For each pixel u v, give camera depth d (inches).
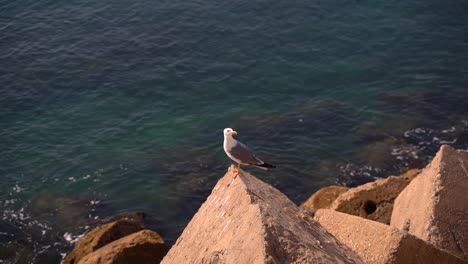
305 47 1852.9
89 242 1079.0
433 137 1491.1
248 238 543.5
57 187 1355.8
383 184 1044.5
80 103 1622.8
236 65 1770.4
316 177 1374.3
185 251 638.5
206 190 1348.4
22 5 2012.8
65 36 1875.0
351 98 1651.1
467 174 877.2
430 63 1793.8
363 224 759.7
